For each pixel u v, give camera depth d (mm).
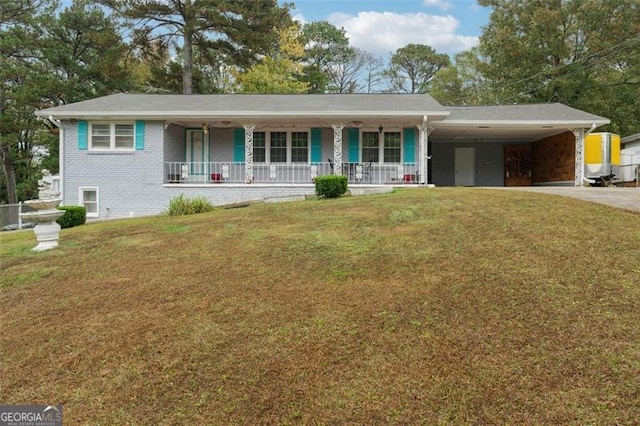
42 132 26984
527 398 2707
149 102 15172
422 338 3398
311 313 3936
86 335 3936
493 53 25156
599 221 6023
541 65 24094
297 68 29656
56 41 25203
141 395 3076
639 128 23516
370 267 4941
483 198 8242
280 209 9133
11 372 3488
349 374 3074
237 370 3229
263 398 2922
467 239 5652
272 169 14875
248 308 4152
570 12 22953
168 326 3947
